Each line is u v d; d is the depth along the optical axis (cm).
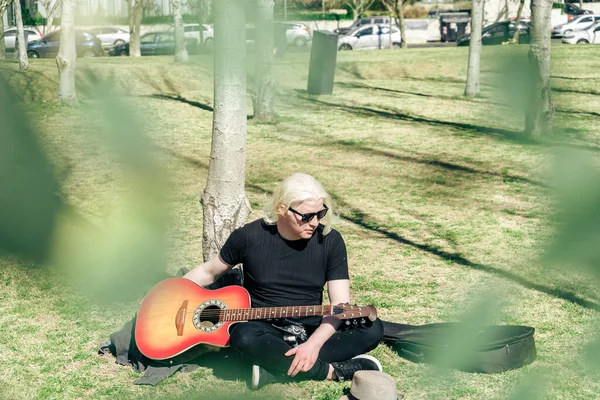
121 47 3619
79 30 3519
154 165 1106
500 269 625
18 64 2184
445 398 402
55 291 581
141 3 3356
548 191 905
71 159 1134
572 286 579
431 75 2305
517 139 1267
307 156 1170
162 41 3503
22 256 669
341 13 5353
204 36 3572
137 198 905
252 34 3034
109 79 2005
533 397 400
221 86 508
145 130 1404
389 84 2142
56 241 719
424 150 1197
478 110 1636
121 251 692
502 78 2125
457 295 563
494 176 998
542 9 1222
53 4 3822
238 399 402
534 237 717
